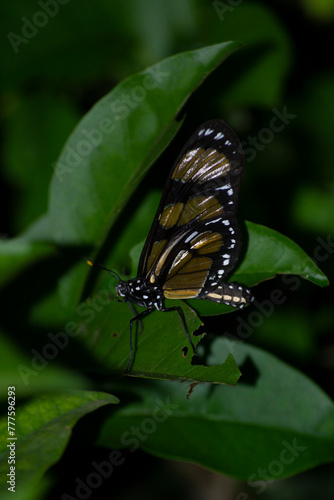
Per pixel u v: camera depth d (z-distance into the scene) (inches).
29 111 25.7
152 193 24.0
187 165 23.1
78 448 23.2
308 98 26.4
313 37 26.6
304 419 23.0
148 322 22.7
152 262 23.0
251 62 25.5
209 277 22.9
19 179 25.6
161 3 25.6
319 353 25.8
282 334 25.4
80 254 23.2
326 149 26.4
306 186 26.5
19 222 25.5
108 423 22.9
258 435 22.9
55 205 23.3
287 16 26.5
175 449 22.7
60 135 25.7
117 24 25.6
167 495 25.6
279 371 23.1
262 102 25.6
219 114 25.7
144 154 23.2
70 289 23.0
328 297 26.0
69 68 25.7
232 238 22.9
